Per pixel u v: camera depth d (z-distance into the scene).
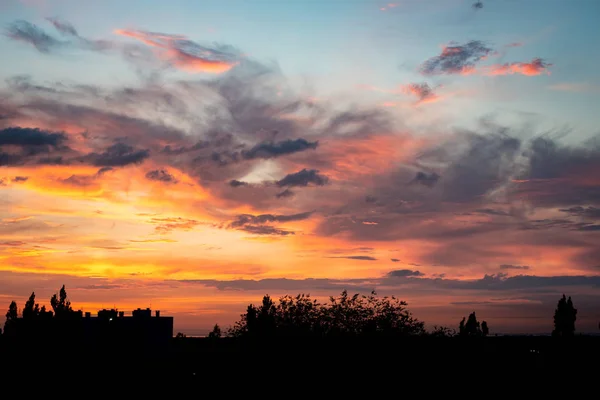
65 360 65.31
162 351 74.19
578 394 47.41
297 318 41.94
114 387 59.81
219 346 58.00
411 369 40.19
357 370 39.94
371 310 41.97
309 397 39.97
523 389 46.25
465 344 42.53
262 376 40.97
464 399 41.53
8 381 61.09
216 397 44.97
